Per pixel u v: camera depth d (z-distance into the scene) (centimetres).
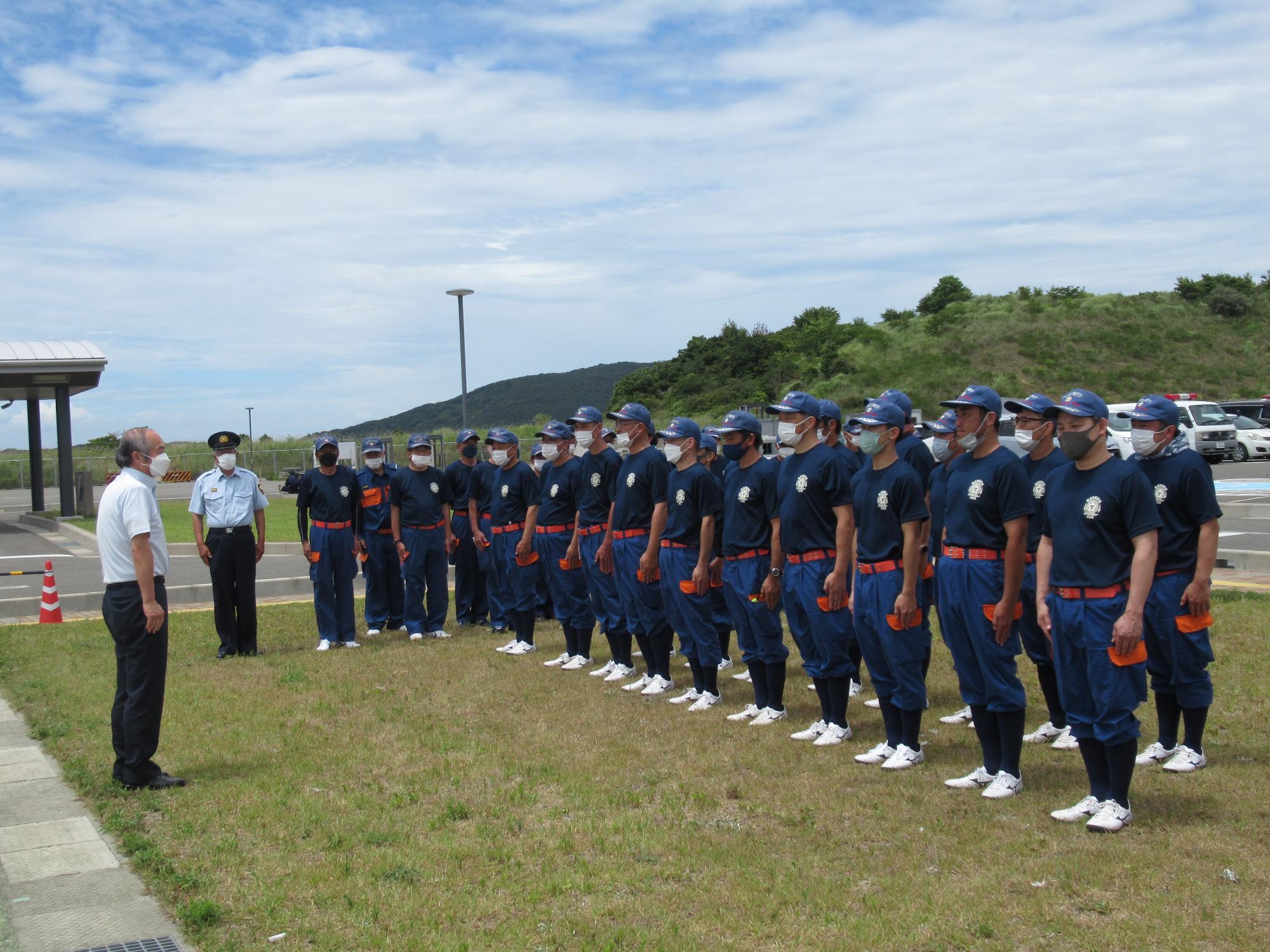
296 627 1207
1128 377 4634
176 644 1095
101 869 502
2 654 1020
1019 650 582
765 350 5103
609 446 964
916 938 400
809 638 698
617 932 417
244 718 779
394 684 900
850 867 474
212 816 567
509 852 507
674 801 575
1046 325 5200
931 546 735
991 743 584
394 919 436
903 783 597
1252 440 3228
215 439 1027
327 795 601
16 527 2658
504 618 1182
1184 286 5662
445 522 1173
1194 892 427
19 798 610
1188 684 592
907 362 4831
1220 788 559
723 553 777
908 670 621
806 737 702
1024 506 561
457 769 647
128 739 614
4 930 436
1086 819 521
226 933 428
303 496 1091
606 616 915
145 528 611
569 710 797
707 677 802
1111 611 508
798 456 697
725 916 429
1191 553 599
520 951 405
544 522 980
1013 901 429
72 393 2956
